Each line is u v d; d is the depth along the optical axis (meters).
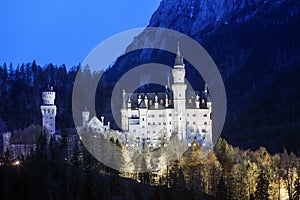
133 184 152.00
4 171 141.88
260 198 150.75
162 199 144.62
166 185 148.00
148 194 146.62
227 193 149.00
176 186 146.50
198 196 147.00
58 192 135.38
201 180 155.12
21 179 140.25
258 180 154.25
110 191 144.88
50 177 138.62
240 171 161.38
